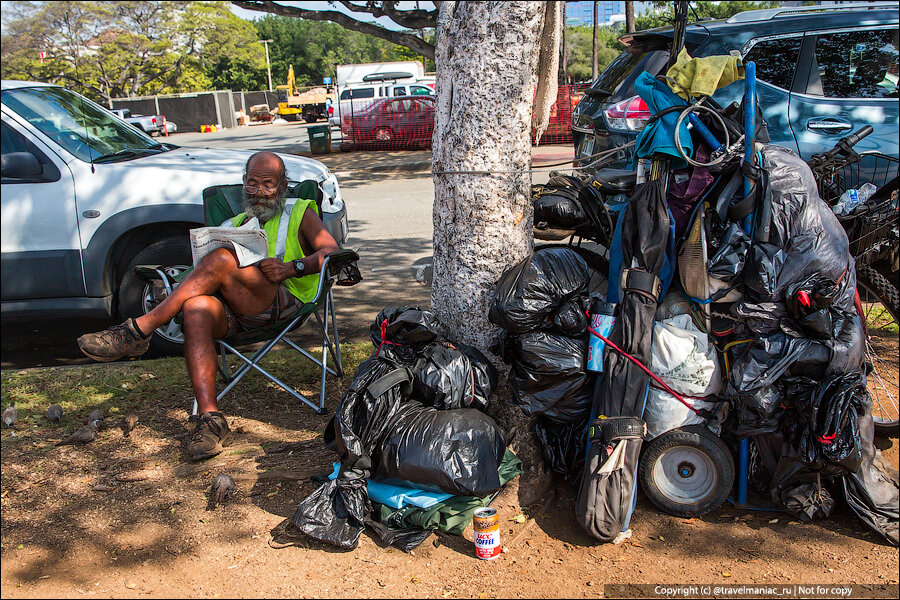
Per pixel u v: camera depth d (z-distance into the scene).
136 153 5.62
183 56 34.72
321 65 60.69
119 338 3.65
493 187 3.28
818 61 5.85
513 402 3.28
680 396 3.04
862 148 5.73
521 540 3.01
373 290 6.69
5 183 5.01
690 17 6.15
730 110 3.41
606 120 6.06
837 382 2.90
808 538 2.97
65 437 3.95
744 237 3.04
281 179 4.12
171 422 4.08
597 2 29.56
